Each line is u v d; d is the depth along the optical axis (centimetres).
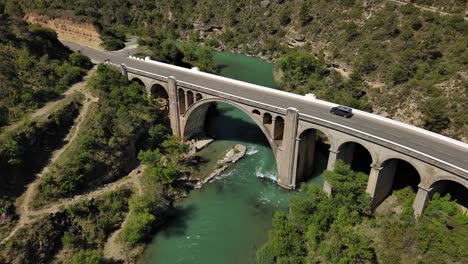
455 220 4741
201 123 8606
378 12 10831
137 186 6431
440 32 8606
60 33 12056
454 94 6875
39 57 8644
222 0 16162
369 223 5297
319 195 5528
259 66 12950
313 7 13125
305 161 6719
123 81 8569
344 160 6275
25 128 6091
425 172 4872
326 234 4984
